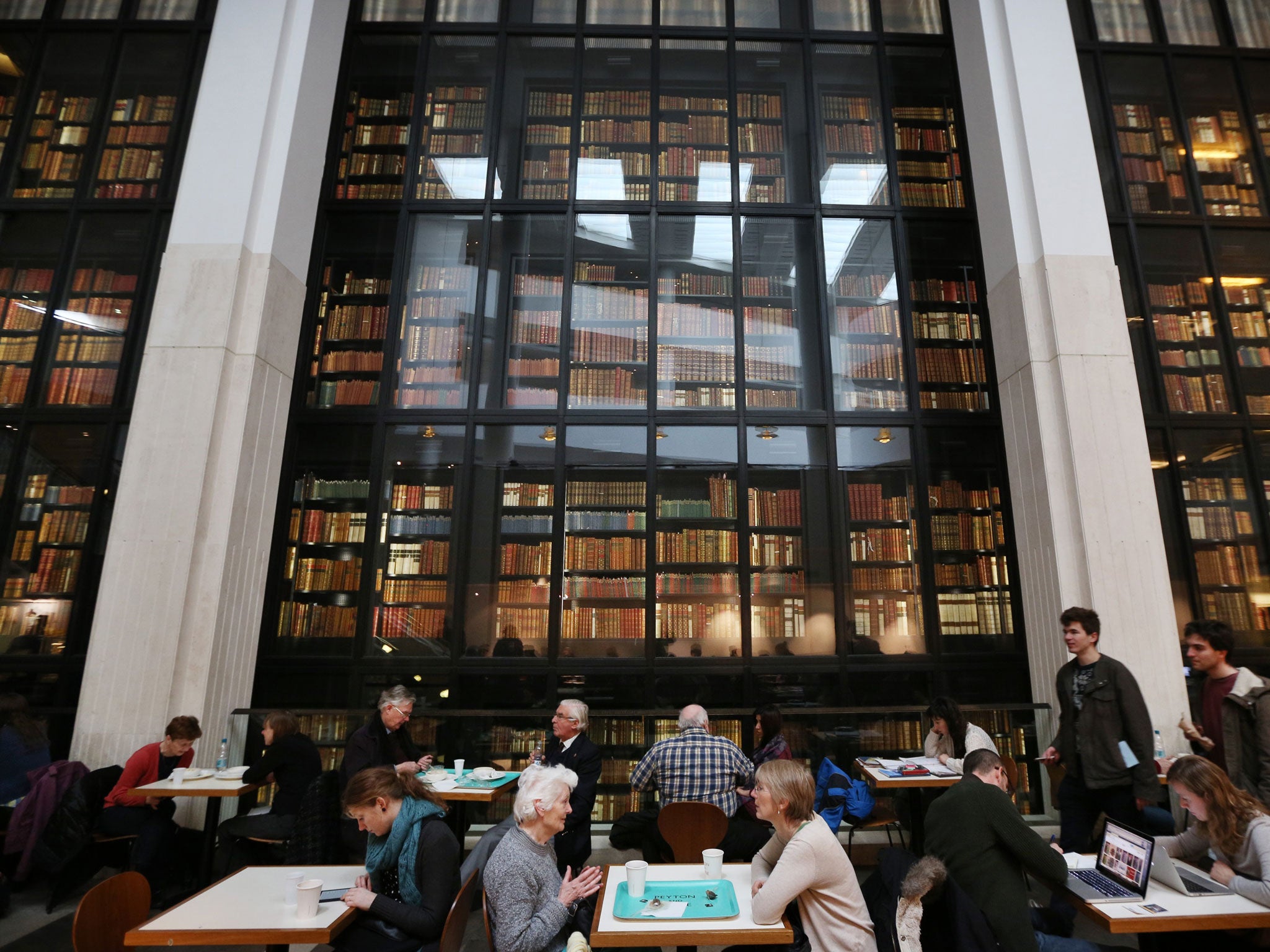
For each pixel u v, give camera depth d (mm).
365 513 5684
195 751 4586
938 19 6875
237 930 2117
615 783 4961
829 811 3873
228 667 4922
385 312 6109
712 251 6285
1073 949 2326
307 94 5992
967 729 4004
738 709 5113
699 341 6094
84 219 5965
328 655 5434
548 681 5398
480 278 6168
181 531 4805
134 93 6273
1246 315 5965
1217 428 5672
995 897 2316
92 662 4609
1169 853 2742
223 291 5219
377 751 3797
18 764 4105
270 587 5477
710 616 5555
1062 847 3566
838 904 2152
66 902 3854
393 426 5863
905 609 5594
